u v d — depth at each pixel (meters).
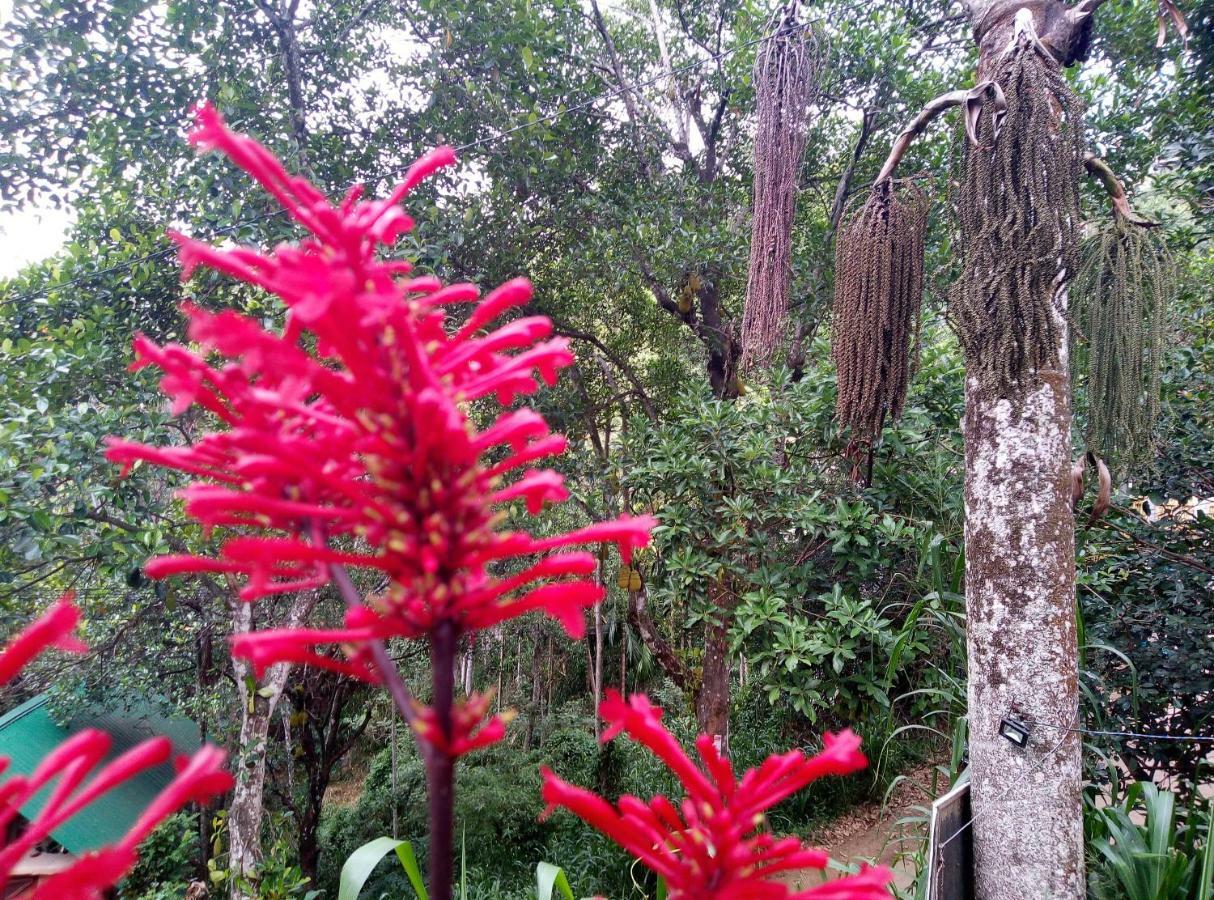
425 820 8.89
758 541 5.93
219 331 0.62
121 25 5.46
